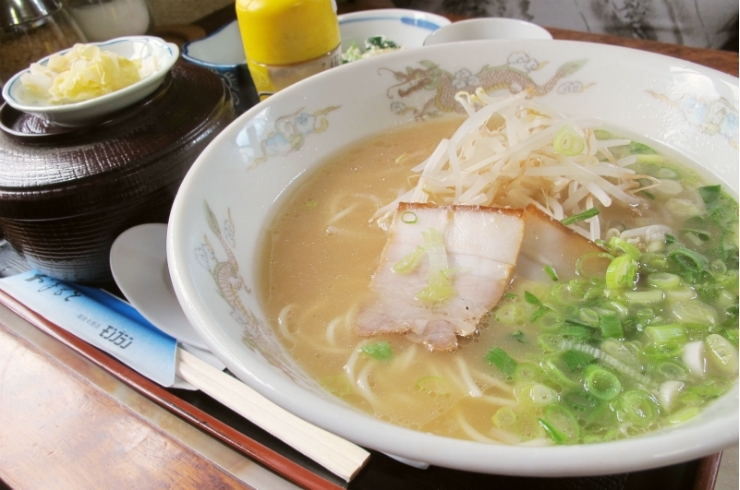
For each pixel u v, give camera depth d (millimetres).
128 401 250
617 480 214
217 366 262
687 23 622
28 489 220
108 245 302
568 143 294
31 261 314
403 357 240
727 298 241
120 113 299
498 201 299
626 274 248
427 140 359
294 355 242
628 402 205
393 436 160
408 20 525
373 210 315
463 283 259
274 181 314
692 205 291
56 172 277
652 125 329
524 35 461
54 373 266
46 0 414
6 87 320
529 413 212
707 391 206
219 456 226
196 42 479
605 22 667
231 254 262
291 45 369
